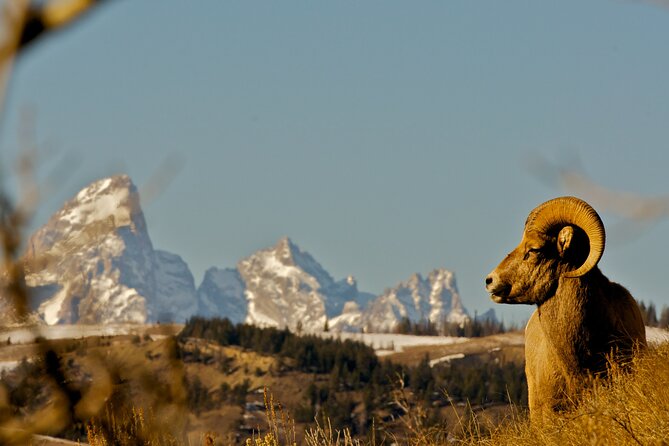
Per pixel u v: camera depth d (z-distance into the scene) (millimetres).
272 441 29156
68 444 15805
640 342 37938
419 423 34688
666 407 26859
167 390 9828
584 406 32500
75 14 4934
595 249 36438
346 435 32844
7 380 8055
